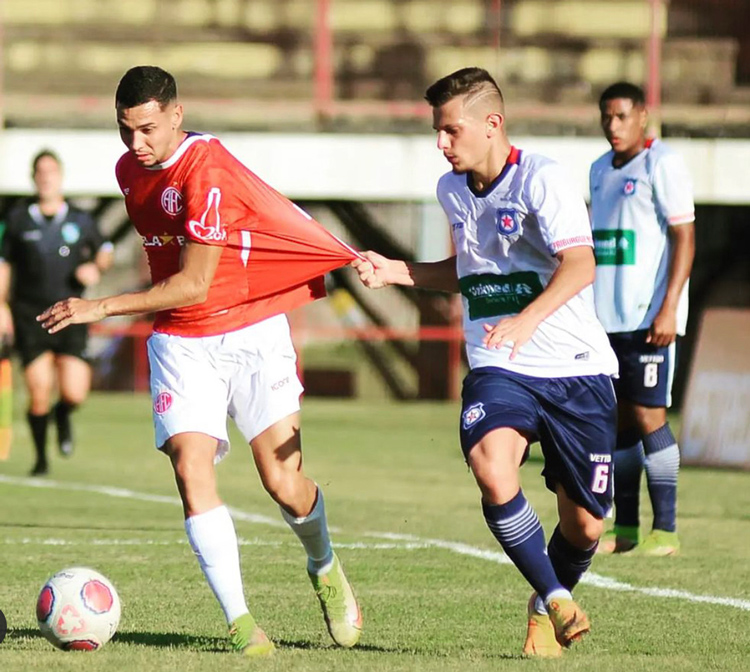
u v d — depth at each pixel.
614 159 29.44
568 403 18.86
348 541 30.20
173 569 26.09
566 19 82.56
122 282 83.88
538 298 17.91
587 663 17.88
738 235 78.88
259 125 72.31
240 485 42.56
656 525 29.22
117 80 80.25
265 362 19.30
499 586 24.72
